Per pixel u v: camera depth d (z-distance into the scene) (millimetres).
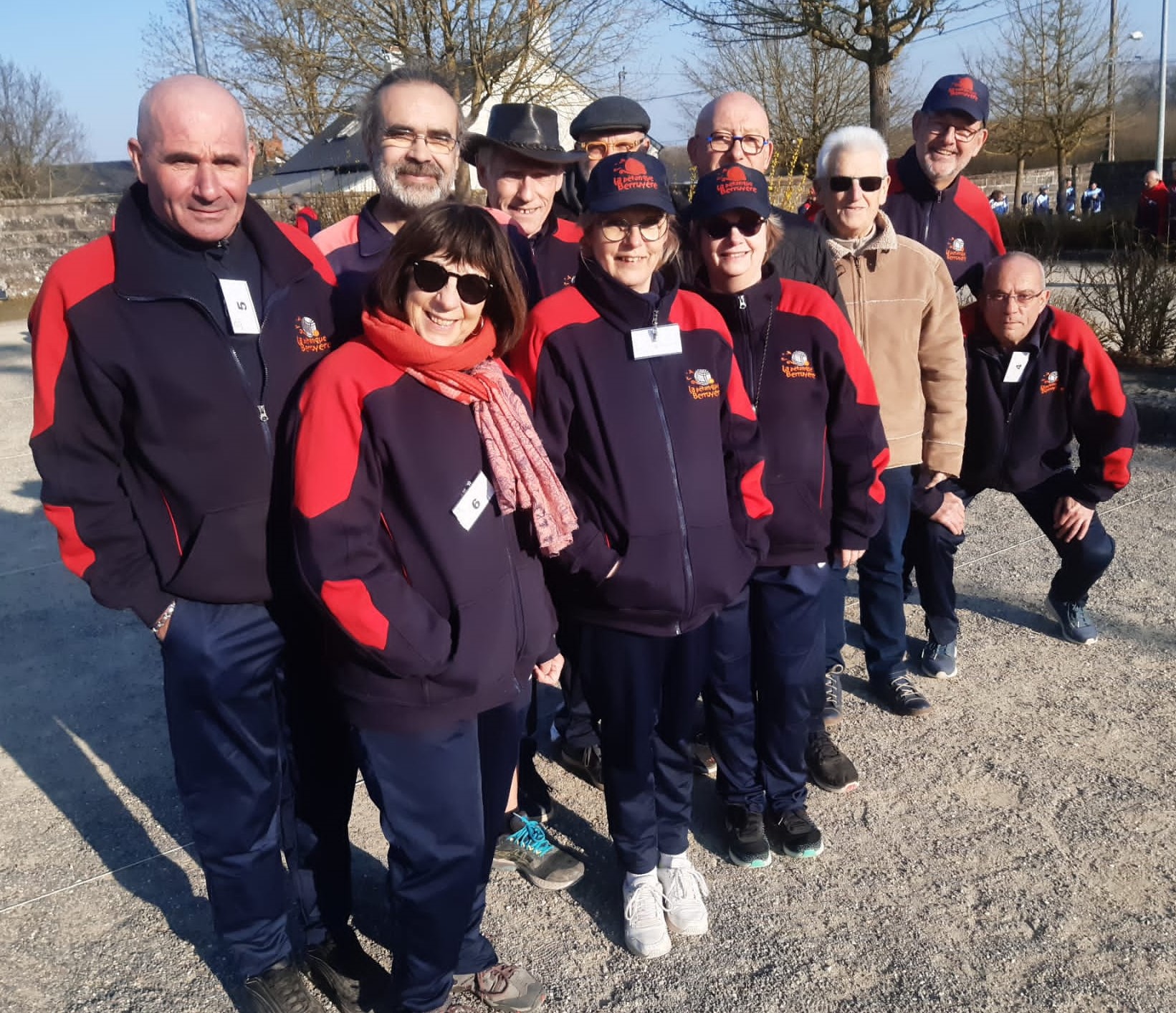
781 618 2820
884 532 3510
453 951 2234
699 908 2668
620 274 2336
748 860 2906
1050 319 3781
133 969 2625
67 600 5227
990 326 3781
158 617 2197
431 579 2051
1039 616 4387
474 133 3145
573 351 2338
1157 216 12109
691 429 2396
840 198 3215
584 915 2777
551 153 3039
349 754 2463
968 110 3730
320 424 1963
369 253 2619
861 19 15172
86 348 2053
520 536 2227
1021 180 29062
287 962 2445
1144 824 2982
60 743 3803
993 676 3908
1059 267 12766
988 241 4152
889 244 3275
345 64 18797
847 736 3576
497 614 2105
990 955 2527
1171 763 3270
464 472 2061
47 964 2648
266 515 2188
